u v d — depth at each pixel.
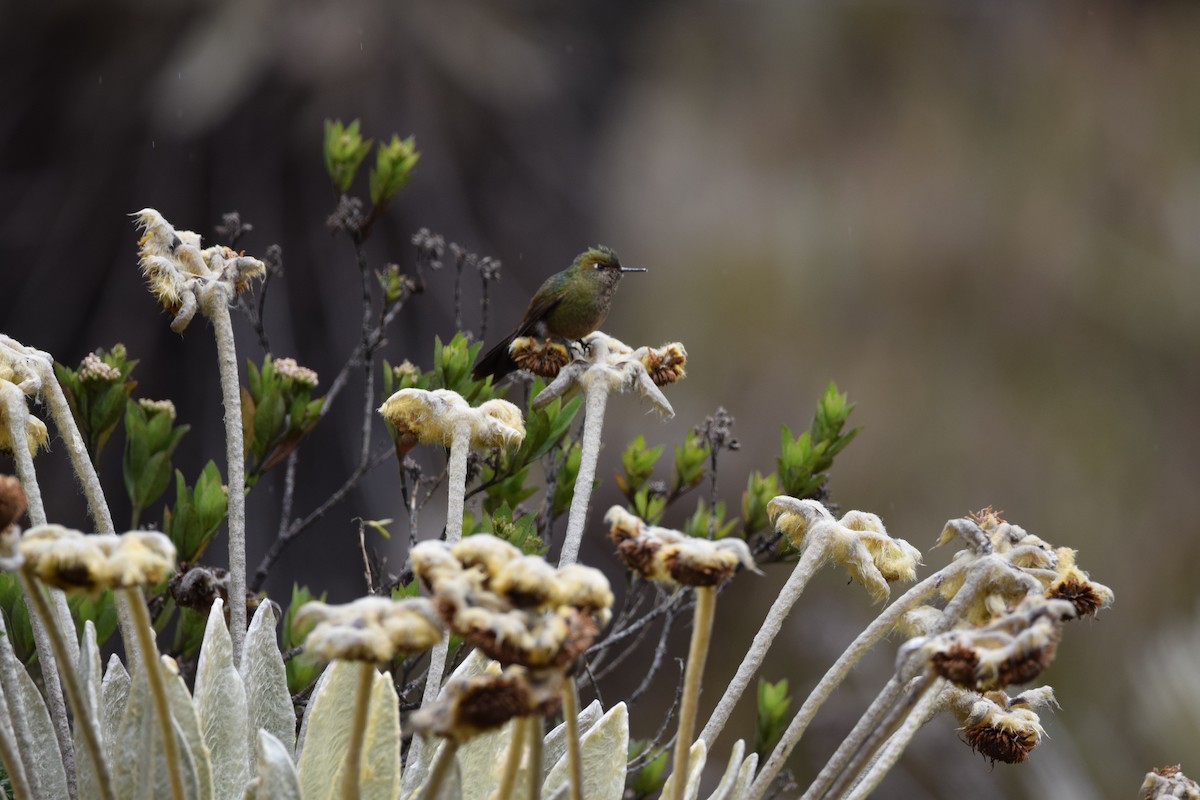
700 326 15.48
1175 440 14.07
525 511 3.93
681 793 2.06
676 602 3.96
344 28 14.49
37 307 13.81
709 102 17.08
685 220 16.25
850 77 16.67
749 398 14.91
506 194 15.43
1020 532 2.51
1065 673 11.36
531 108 15.91
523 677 1.71
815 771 11.71
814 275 15.34
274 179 14.00
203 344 13.25
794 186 16.17
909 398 14.55
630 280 15.98
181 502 3.48
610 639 3.78
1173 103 15.57
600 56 17.39
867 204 15.69
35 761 2.31
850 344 15.04
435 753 2.53
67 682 1.89
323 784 2.36
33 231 14.06
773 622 2.50
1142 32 16.28
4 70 14.27
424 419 2.67
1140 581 13.09
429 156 14.52
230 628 2.87
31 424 2.56
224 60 13.99
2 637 2.21
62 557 1.71
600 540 13.15
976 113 16.06
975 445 14.29
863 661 12.29
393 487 11.58
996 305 14.98
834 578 12.72
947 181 15.69
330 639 1.69
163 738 1.96
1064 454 14.18
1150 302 14.74
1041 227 15.16
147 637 1.90
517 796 2.28
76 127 14.18
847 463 14.31
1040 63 16.14
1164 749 10.12
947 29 16.77
